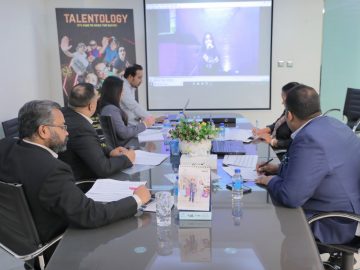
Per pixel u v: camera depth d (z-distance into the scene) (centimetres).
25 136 151
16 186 137
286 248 116
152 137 300
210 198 141
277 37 516
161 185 178
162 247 118
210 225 134
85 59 487
